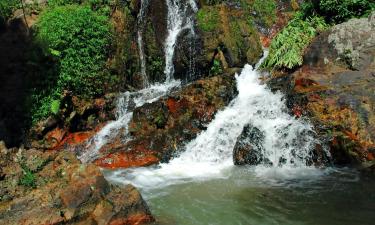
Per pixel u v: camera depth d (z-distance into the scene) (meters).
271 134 11.76
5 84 14.67
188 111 13.10
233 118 12.75
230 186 10.35
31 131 14.11
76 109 14.69
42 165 9.42
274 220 8.59
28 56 14.98
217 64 15.52
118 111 14.88
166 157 12.20
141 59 16.41
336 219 8.50
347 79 12.34
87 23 15.16
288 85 13.27
